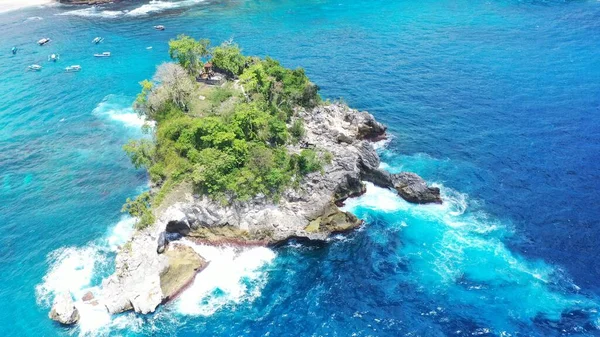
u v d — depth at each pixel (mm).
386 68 131375
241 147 78562
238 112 83312
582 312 63344
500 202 82438
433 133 102250
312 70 131750
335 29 163250
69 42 159000
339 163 83625
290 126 92438
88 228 81500
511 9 172500
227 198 76625
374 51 143000
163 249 74812
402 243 75812
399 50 142750
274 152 82312
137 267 69188
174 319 65438
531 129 101000
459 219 79562
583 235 74938
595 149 93375
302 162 81062
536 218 78625
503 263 71125
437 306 65312
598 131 98625
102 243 78188
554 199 82188
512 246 73812
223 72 111562
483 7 176750
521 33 149875
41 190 91000
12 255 76375
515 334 60844
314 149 85375
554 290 66625
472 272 70000
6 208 86500
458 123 104938
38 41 159250
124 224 82062
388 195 85938
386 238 76875
